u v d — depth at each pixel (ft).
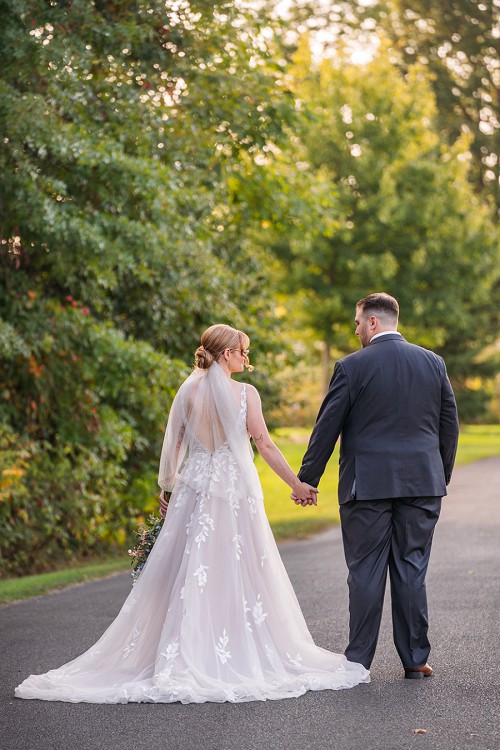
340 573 43.14
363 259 147.33
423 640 25.03
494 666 25.99
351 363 25.40
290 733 20.58
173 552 25.07
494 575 40.93
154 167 49.08
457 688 23.89
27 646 30.09
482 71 196.54
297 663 24.85
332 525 65.57
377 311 26.02
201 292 59.06
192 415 25.55
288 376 78.18
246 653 24.16
